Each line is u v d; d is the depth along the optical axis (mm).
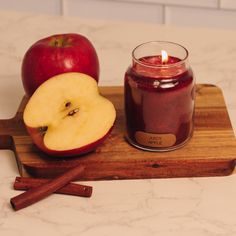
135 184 792
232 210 752
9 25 1126
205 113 869
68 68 834
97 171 797
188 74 794
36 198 760
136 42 1071
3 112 912
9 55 1047
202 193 776
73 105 799
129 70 802
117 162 795
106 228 734
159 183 793
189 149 812
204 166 797
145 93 780
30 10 1326
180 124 800
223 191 779
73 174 778
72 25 1124
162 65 778
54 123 787
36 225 741
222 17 1266
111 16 1302
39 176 804
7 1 1322
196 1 1254
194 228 732
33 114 784
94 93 809
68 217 750
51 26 1122
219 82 968
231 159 794
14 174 814
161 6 1272
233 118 890
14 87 967
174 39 1076
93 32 1103
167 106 784
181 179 799
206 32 1092
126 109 812
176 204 762
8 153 848
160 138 803
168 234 726
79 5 1299
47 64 833
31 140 832
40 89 797
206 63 1013
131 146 820
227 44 1059
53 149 782
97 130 791
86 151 799
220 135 831
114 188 787
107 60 1025
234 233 726
